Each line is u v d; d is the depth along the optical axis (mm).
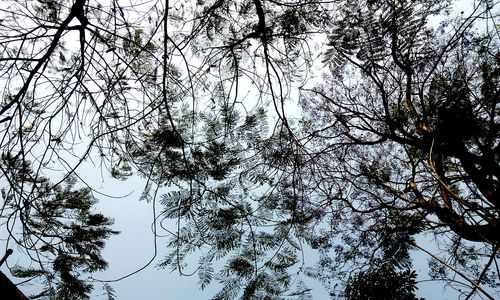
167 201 3350
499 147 4227
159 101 3480
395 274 3746
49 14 3307
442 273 5137
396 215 5133
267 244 3645
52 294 3580
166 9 2793
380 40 3510
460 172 4906
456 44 4094
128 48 3500
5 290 1683
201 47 3641
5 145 3146
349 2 3424
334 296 5047
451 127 4105
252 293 3361
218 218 3551
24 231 3107
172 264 3395
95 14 3316
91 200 3867
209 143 3793
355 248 5789
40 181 3496
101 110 3320
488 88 4551
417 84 4535
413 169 4578
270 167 4105
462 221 3881
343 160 5688
